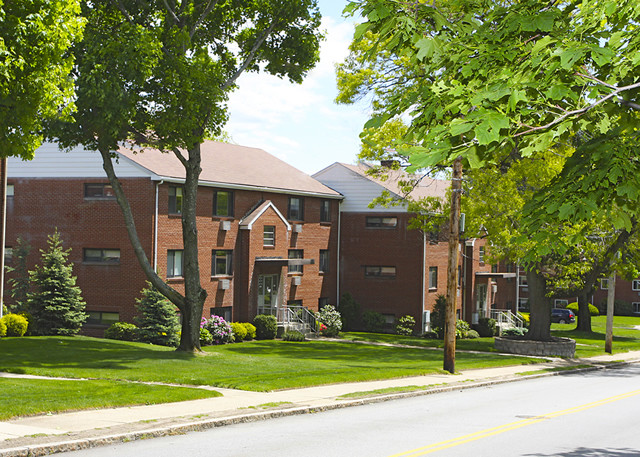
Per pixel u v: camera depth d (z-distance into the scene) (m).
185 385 20.44
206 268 38.91
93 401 15.93
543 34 8.90
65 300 34.66
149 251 35.75
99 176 37.03
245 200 41.84
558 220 9.79
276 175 46.28
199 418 15.04
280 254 43.88
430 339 46.66
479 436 14.62
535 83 7.98
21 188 38.75
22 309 34.88
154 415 15.10
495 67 8.75
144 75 24.22
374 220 50.59
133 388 18.25
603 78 9.14
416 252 49.31
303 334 42.22
